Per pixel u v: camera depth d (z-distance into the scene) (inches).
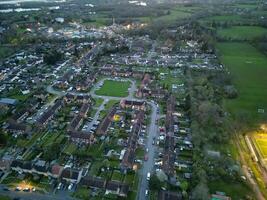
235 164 7706.7
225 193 6781.5
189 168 7578.7
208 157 7819.9
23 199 6456.7
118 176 7263.8
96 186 6796.3
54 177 7111.2
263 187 7057.1
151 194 6712.6
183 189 6796.3
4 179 7042.3
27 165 7268.7
